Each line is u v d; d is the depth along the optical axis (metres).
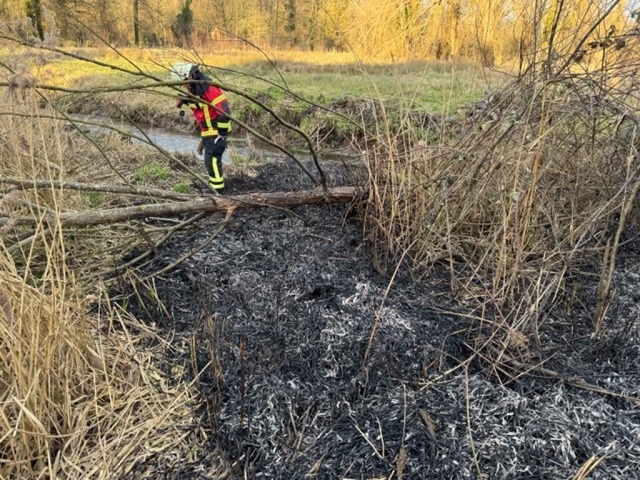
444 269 3.36
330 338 2.62
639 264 3.20
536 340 2.47
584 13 3.04
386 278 3.23
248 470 1.97
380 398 2.24
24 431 1.78
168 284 3.37
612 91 3.20
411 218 3.49
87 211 3.25
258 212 4.38
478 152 3.34
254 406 2.21
